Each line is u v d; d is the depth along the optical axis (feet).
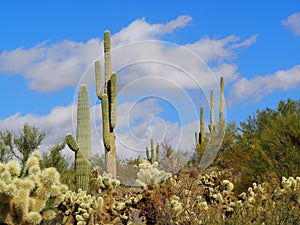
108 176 26.73
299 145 47.83
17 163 19.95
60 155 44.65
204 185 35.99
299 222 24.45
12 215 19.11
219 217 25.17
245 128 69.87
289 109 65.10
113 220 25.05
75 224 25.54
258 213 24.81
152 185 26.25
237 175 54.70
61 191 20.58
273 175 39.14
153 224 25.71
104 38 35.94
